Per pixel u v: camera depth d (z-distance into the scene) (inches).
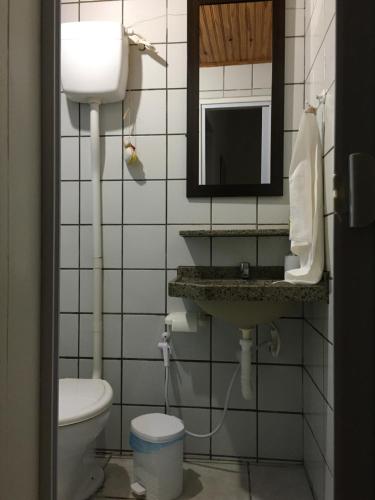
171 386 66.7
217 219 66.1
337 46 21.3
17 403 20.9
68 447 48.9
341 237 21.5
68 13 68.4
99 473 60.4
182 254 66.8
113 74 63.0
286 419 64.4
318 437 52.9
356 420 21.3
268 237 65.3
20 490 21.1
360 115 21.0
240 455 65.2
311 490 57.2
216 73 65.3
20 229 21.1
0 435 19.4
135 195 67.7
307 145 51.7
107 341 68.2
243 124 65.1
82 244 69.1
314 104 56.4
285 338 64.5
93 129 66.1
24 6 21.3
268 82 64.4
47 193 23.3
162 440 54.8
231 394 65.4
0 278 19.3
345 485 21.4
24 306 21.5
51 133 23.3
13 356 20.5
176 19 66.7
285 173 64.6
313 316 56.8
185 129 66.6
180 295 50.9
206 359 66.1
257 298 48.8
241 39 64.7
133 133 67.7
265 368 64.9
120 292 67.9
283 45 63.6
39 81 23.0
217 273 65.6
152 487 55.2
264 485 58.7
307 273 50.1
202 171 65.8
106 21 65.8
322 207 50.5
